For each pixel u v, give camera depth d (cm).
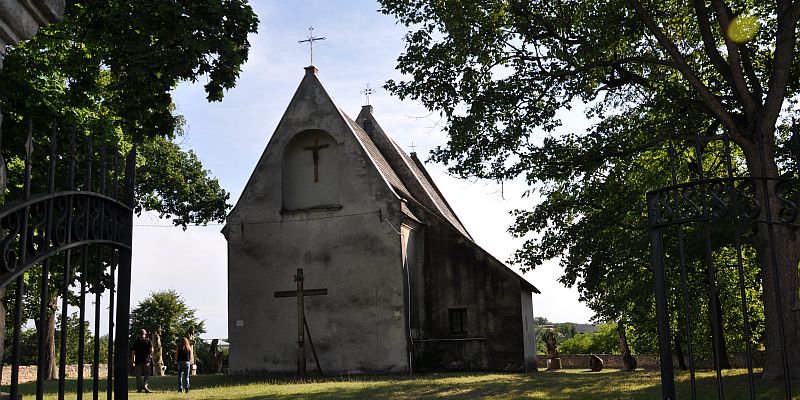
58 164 1641
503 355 2534
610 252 2166
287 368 2509
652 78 1895
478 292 2594
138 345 1800
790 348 1520
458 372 2509
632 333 2972
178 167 3222
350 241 2536
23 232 369
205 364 4444
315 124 2658
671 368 615
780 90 1636
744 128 1725
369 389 1625
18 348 371
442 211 3403
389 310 2450
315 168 2662
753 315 2880
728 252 2470
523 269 2267
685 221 610
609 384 1655
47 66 1772
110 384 495
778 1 1648
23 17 414
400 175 3170
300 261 2572
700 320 2705
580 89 1894
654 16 1894
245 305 2594
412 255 2639
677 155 2106
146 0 1241
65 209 418
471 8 1809
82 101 1738
